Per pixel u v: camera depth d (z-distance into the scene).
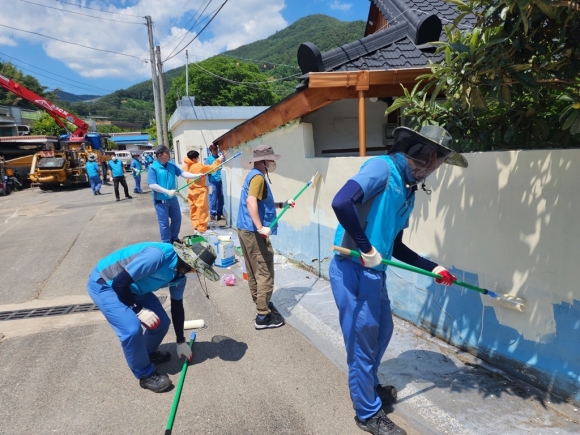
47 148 22.75
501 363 2.91
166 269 2.95
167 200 6.50
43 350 3.65
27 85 51.22
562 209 2.40
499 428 2.39
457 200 3.11
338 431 2.54
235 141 8.18
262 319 3.95
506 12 2.29
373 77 4.50
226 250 5.98
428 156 2.18
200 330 3.99
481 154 2.87
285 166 6.00
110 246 7.58
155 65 18.94
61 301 4.86
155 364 3.39
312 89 4.66
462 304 3.19
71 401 2.91
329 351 3.44
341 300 2.42
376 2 7.02
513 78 2.47
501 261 2.82
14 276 5.97
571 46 2.40
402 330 3.67
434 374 2.96
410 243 3.66
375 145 6.59
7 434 2.59
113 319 2.86
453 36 2.77
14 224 10.84
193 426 2.63
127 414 2.76
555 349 2.55
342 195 2.14
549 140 3.01
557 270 2.48
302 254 5.73
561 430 2.33
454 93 2.75
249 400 2.88
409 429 2.54
